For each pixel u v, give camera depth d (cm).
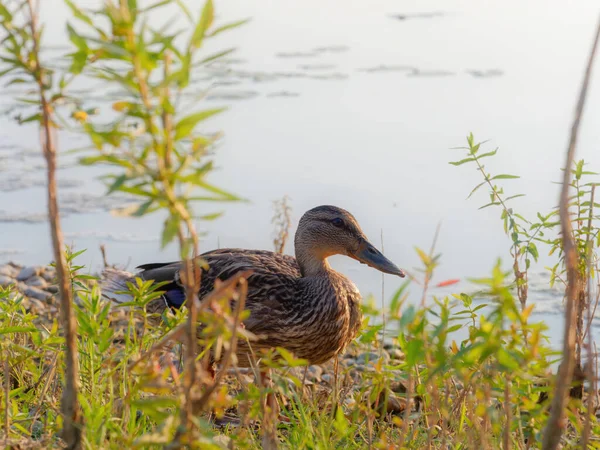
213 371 1034
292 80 2847
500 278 523
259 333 1069
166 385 565
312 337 1092
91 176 2169
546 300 1459
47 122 525
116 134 463
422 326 546
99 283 1238
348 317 1123
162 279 1181
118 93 2509
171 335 559
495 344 530
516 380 666
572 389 920
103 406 695
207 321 519
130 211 459
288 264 1177
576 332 861
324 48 3316
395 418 696
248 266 1124
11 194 2020
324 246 1159
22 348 852
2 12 506
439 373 608
